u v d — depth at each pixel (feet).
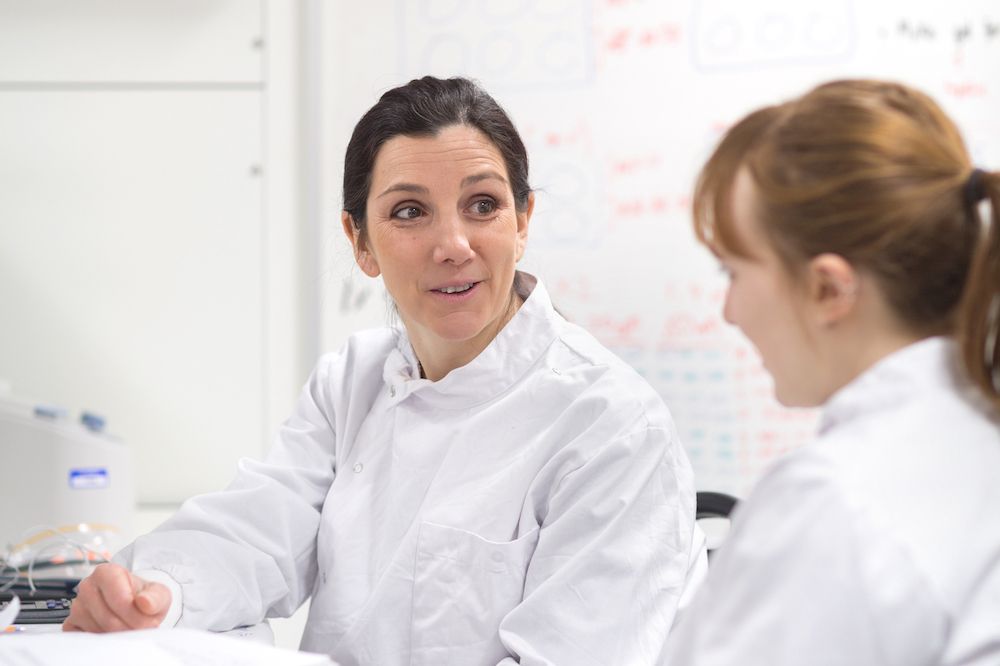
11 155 7.61
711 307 7.96
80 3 7.59
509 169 3.77
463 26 8.07
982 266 2.15
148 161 7.68
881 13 7.89
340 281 7.75
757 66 7.96
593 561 3.32
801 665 1.92
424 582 3.54
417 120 3.60
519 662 3.31
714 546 5.01
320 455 4.19
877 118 2.25
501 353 3.77
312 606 3.82
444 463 3.72
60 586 4.49
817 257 2.26
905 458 2.08
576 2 8.05
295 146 7.77
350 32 8.00
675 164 8.00
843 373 2.34
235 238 7.73
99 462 5.75
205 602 3.63
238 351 7.75
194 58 7.66
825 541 1.98
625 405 3.54
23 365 7.66
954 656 1.94
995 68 7.88
